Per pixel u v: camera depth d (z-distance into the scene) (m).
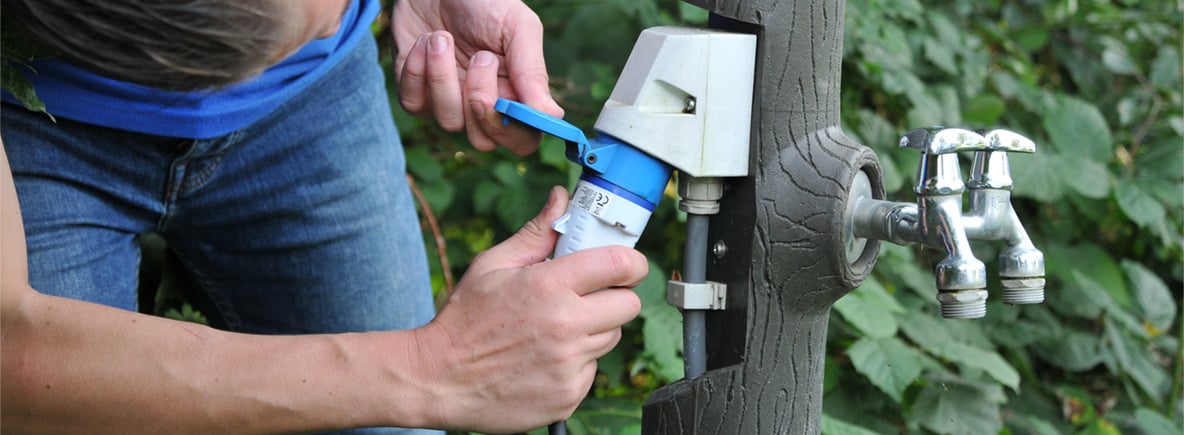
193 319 1.57
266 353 0.89
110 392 0.86
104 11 0.73
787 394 0.96
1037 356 2.55
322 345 0.90
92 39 0.75
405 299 1.43
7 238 0.82
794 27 0.89
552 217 0.96
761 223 0.91
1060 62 3.04
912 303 2.17
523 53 1.08
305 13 0.78
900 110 2.38
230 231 1.31
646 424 0.98
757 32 0.89
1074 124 2.49
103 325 0.86
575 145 0.92
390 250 1.39
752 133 0.90
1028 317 2.46
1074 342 2.42
